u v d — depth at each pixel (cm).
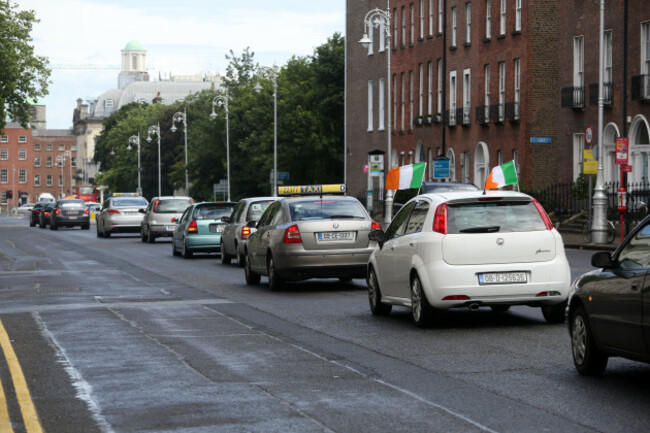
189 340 1598
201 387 1182
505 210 1711
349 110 9744
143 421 1004
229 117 13262
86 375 1278
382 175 8912
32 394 1153
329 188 4978
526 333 1644
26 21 8512
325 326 1777
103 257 4231
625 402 1081
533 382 1202
